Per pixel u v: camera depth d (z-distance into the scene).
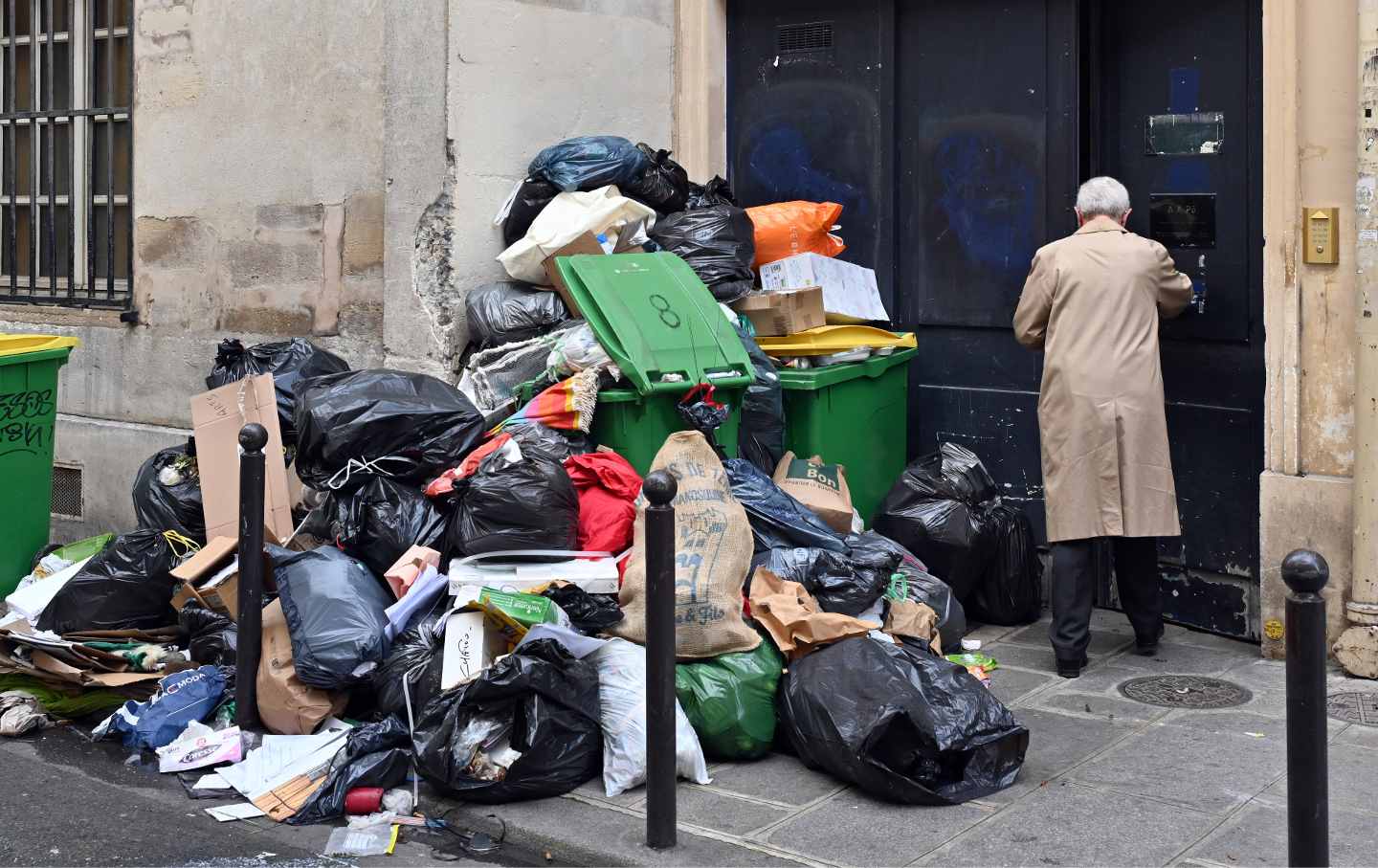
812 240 7.10
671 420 6.04
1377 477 5.57
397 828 4.68
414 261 6.93
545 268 6.61
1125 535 5.80
